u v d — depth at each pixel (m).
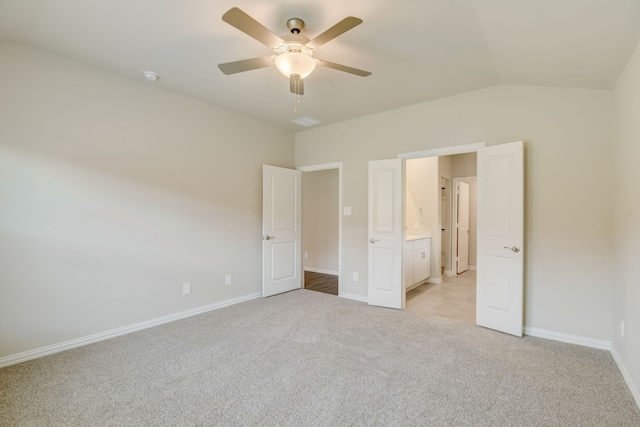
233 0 1.97
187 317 3.62
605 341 2.77
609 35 2.00
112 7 2.05
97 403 1.95
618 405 1.94
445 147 3.65
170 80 3.22
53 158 2.71
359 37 2.37
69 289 2.79
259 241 4.55
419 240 5.14
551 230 3.01
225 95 3.61
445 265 6.35
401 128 4.01
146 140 3.32
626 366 2.26
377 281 4.09
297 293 4.75
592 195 2.84
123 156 3.14
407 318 3.58
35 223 2.62
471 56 2.65
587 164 2.87
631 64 2.18
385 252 4.04
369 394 2.05
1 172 2.47
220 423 1.77
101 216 2.99
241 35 2.39
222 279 4.05
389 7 2.01
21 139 2.56
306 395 2.04
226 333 3.12
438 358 2.57
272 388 2.12
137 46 2.56
